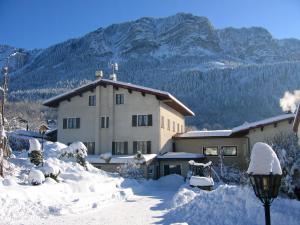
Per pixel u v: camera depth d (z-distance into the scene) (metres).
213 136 39.88
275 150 17.89
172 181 33.22
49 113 103.44
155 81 164.88
